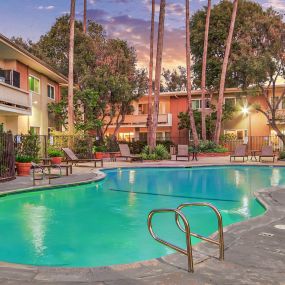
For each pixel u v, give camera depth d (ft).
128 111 108.88
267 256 14.58
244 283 11.89
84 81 96.84
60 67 114.83
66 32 119.03
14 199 34.65
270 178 52.21
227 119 109.91
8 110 57.36
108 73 100.58
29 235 22.68
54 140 74.90
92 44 107.24
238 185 45.16
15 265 13.76
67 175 48.60
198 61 116.67
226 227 19.30
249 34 85.25
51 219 26.96
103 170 59.77
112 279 12.33
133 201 34.27
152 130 85.20
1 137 42.88
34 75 77.15
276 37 81.66
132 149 106.32
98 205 32.17
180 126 113.60
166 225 24.99
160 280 12.19
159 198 35.83
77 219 26.96
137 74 108.17
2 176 42.68
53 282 12.05
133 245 20.53
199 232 23.06
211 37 112.06
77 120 87.92
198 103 116.98
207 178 52.49
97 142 96.48
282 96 88.28
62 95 97.04
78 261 18.07
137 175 56.34
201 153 93.66
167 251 19.43
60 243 21.01
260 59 81.15
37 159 53.72
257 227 19.30
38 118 78.74
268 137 106.11
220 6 113.29
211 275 12.60
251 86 95.50
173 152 99.50
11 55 63.87
